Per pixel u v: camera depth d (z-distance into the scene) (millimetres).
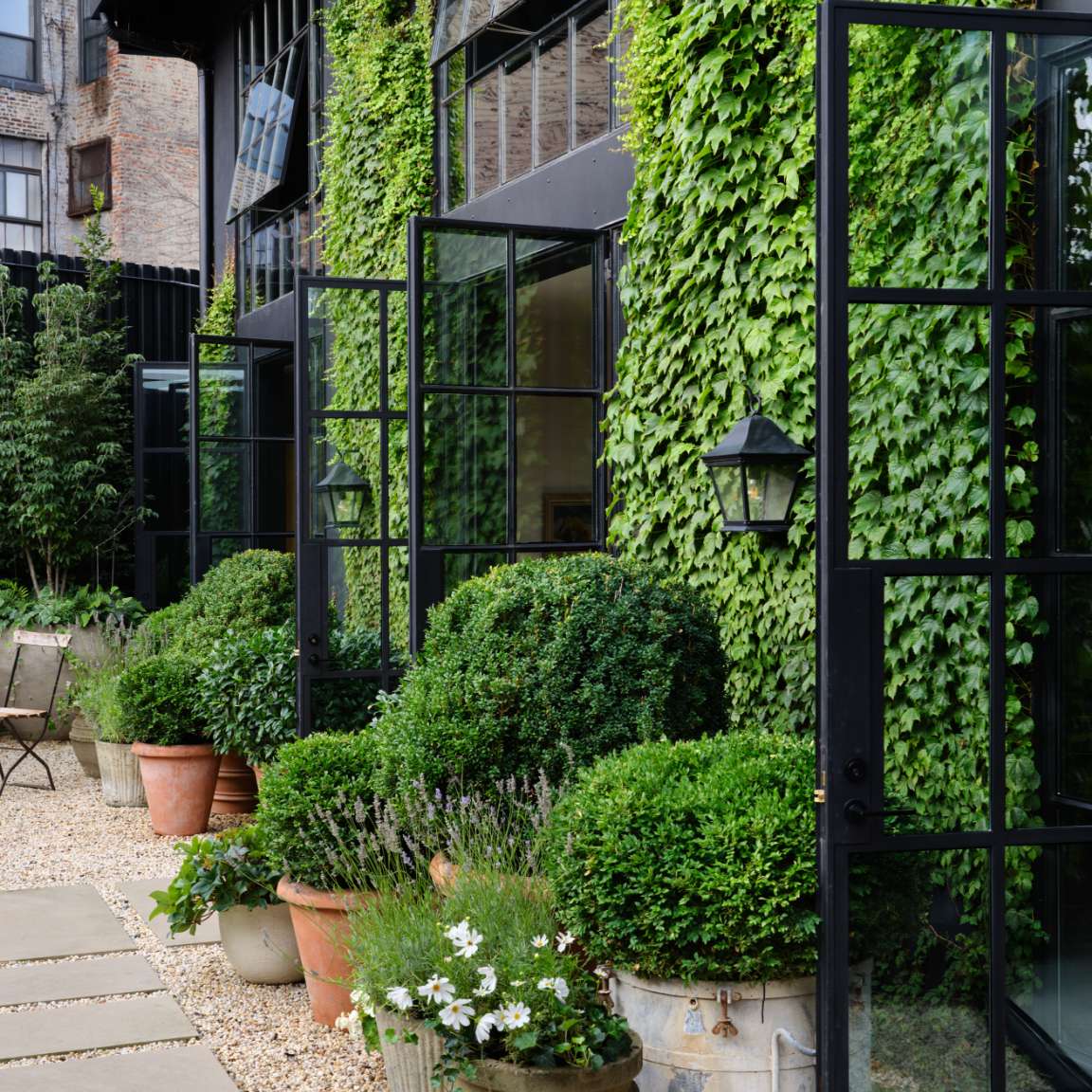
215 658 6535
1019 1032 2740
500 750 3855
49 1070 3564
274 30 11109
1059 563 2787
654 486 5324
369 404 6285
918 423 2764
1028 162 2801
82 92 18703
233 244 12117
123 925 5047
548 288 5812
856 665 2717
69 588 11352
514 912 3172
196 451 9695
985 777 2760
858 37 2721
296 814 4008
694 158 4855
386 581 6262
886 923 2715
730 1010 2926
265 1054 3727
